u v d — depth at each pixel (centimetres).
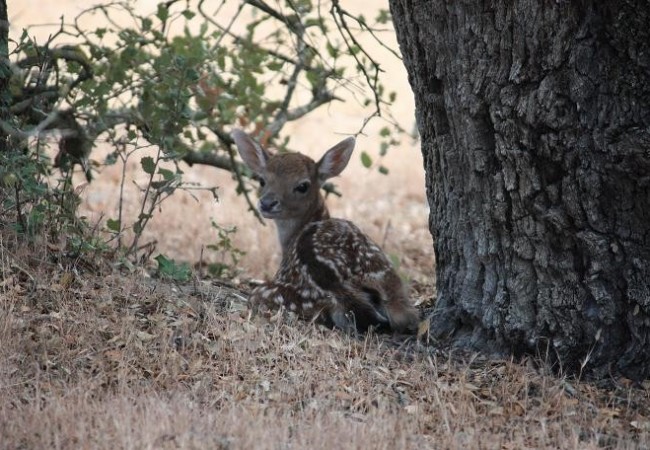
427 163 1193
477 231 1130
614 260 1048
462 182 1140
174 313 1170
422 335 1193
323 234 1267
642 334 1054
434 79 1134
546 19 1004
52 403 932
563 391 1028
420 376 1070
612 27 989
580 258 1062
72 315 1122
